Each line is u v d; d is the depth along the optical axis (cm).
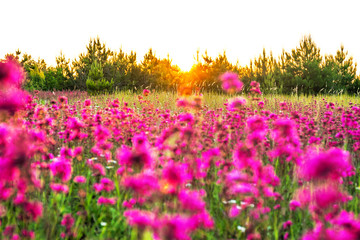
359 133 404
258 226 221
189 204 153
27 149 181
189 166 243
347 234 124
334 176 148
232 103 356
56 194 248
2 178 167
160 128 477
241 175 211
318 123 550
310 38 2500
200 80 2092
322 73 2258
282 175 312
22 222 213
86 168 339
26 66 2577
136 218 150
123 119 448
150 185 166
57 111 456
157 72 2434
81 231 231
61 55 2892
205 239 210
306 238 150
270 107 890
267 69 2339
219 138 333
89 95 1655
